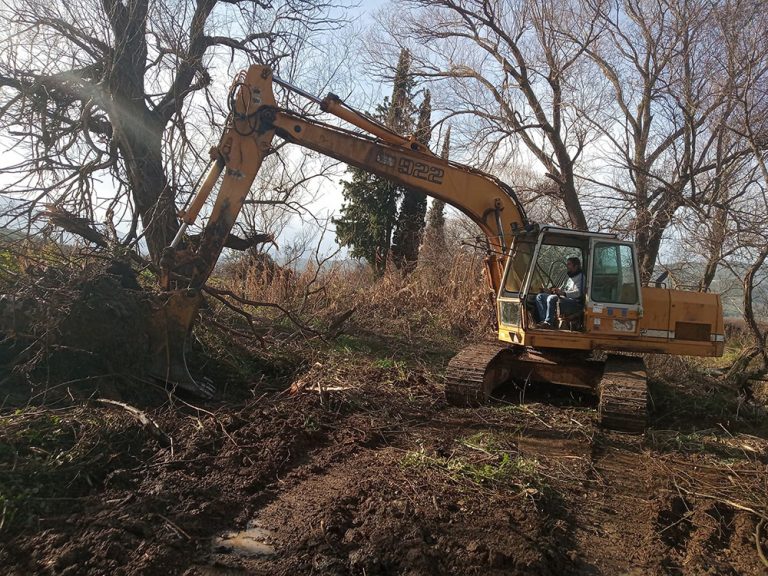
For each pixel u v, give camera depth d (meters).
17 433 5.05
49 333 6.35
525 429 7.02
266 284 12.77
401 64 18.00
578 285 8.26
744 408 8.66
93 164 8.22
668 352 8.03
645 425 7.14
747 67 11.53
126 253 7.85
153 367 6.95
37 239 7.71
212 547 4.19
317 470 5.54
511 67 16.83
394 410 7.34
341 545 4.20
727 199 13.99
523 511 4.76
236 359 8.45
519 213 8.66
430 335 12.76
